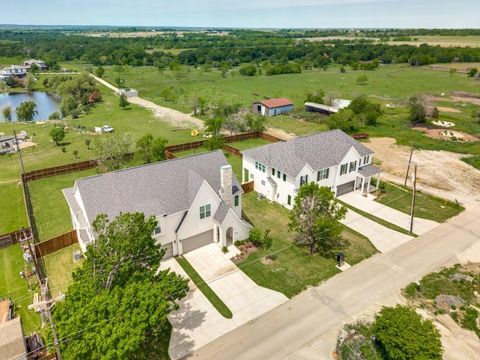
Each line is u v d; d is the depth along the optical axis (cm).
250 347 2436
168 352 2395
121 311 1925
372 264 3300
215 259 3388
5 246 3591
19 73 15612
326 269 3241
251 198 4653
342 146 4622
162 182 3406
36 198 4653
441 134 7288
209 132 7069
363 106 8250
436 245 3581
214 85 13850
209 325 2620
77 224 3466
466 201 4516
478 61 18200
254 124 7262
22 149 6662
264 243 3500
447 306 2783
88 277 2192
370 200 4538
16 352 2111
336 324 2620
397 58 19300
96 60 19900
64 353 1803
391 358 2123
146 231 2423
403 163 5784
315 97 9781
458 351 2378
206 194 3384
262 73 17012
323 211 3359
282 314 2720
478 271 3183
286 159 4350
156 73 16900
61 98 11531
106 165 5238
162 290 2200
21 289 2984
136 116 9381
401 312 2191
